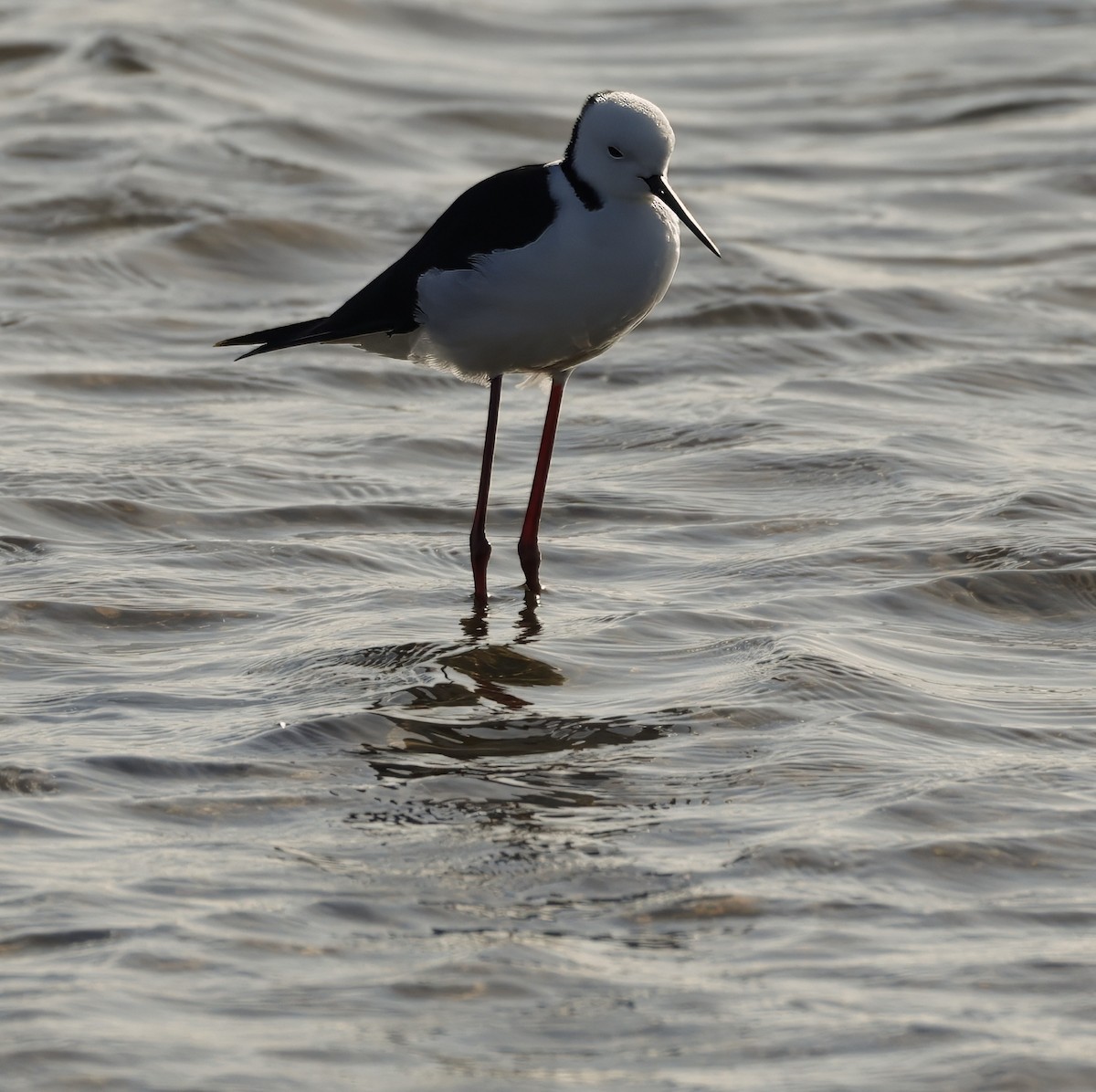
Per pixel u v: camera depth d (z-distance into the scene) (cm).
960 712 984
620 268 1124
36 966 704
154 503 1347
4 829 828
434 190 2397
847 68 3141
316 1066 644
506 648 1084
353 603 1175
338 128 2597
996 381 1719
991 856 812
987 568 1214
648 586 1212
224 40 2956
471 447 1530
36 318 1867
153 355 1792
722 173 2566
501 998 691
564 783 895
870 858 808
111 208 2225
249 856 809
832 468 1446
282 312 1962
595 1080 639
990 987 701
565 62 3159
